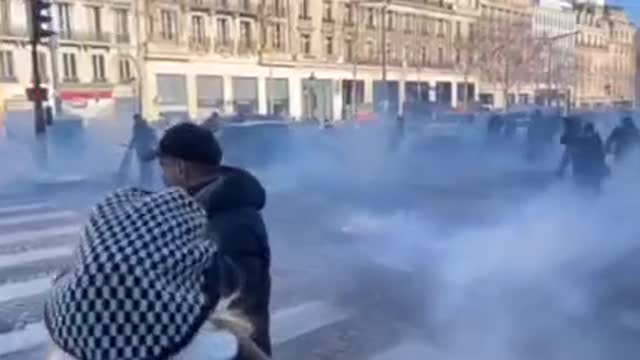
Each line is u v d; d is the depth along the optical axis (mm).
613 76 119750
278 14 58125
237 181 2830
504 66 78312
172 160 2805
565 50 97438
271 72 57688
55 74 35312
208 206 2729
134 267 1308
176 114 50469
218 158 2854
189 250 1393
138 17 48562
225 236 2709
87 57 46031
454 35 77438
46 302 1408
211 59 53125
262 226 2859
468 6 78938
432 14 74062
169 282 1346
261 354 1607
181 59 51062
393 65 69562
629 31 125688
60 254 8367
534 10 95125
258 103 56875
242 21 55812
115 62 47438
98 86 46094
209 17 53219
